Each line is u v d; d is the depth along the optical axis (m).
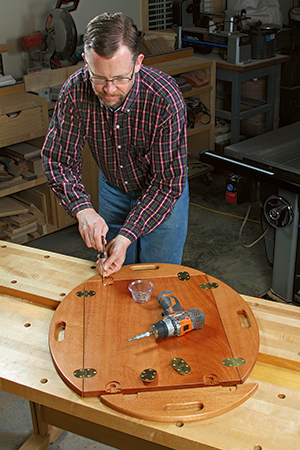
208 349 1.18
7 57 3.32
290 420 1.01
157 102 1.39
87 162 3.17
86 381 1.08
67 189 1.54
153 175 1.57
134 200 1.78
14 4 3.22
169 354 1.16
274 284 2.51
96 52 1.15
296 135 2.50
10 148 3.01
